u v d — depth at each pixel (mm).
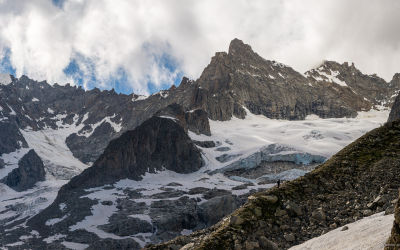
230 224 24906
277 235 23719
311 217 24875
